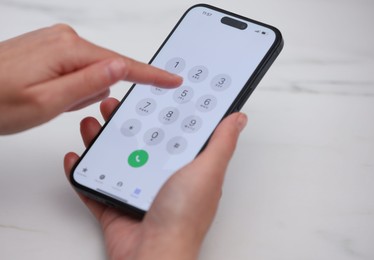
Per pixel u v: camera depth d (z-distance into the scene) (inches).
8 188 19.3
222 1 25.0
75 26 24.2
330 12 24.5
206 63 19.9
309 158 20.1
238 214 18.8
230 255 17.9
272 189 19.3
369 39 23.8
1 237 18.2
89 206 18.6
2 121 16.3
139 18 24.5
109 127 19.3
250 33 20.0
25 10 24.7
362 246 18.3
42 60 16.1
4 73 15.8
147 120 19.3
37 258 17.9
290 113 21.4
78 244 18.2
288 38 23.8
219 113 18.8
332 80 22.5
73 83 15.7
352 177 19.7
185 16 21.0
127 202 17.6
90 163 18.6
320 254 18.1
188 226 15.6
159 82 17.6
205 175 15.4
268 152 20.3
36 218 18.7
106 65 15.7
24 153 20.2
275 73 22.7
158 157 18.5
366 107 21.7
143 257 15.4
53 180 19.6
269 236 18.3
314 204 19.0
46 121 16.5
